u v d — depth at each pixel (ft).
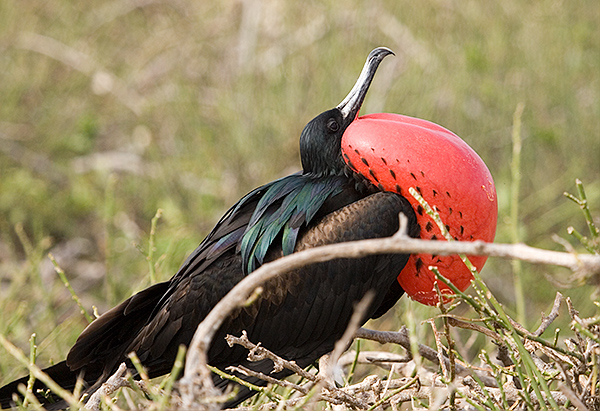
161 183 38.70
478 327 18.89
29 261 28.71
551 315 18.12
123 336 22.08
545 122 38.19
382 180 20.03
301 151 22.66
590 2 40.09
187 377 13.47
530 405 16.31
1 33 44.37
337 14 41.65
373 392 19.07
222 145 38.68
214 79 43.80
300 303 21.06
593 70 38.88
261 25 43.47
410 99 38.68
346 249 13.41
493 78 38.68
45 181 41.22
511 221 27.76
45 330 28.25
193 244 32.99
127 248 36.29
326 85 38.63
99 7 48.03
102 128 43.45
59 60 44.91
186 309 21.40
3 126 41.88
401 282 21.31
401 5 41.68
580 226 35.50
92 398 16.72
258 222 21.54
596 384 17.08
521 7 40.16
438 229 19.71
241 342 16.79
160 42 45.85
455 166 19.21
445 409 18.43
